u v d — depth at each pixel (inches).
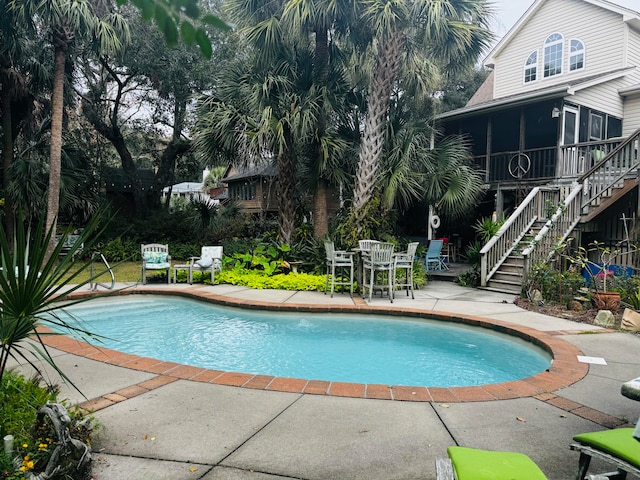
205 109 415.5
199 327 272.1
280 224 438.9
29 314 83.6
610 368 171.0
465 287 397.1
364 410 129.3
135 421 119.4
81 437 96.4
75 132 667.4
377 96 380.8
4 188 455.8
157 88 635.5
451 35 368.2
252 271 402.0
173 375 158.1
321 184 423.5
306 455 102.3
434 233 584.1
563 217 378.3
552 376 161.8
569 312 276.5
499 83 660.1
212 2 512.7
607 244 401.1
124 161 697.0
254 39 381.1
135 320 287.9
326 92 383.2
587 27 560.4
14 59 437.7
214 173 1305.4
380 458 101.4
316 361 213.6
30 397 108.2
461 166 418.0
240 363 209.6
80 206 505.4
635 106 553.3
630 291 288.2
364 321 284.2
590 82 478.6
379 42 377.4
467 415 126.6
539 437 113.3
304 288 361.1
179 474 93.3
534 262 350.9
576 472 96.1
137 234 623.2
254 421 120.6
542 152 518.0
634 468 75.0
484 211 609.6
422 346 237.0
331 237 411.8
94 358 177.8
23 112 495.5
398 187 386.3
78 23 361.1
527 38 623.8
